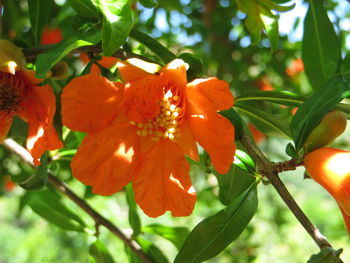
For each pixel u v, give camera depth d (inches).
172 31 14.5
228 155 5.3
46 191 9.4
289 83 14.2
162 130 5.9
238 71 14.4
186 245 5.7
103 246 9.1
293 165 5.6
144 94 5.6
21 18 10.7
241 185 7.4
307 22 8.6
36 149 6.0
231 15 14.0
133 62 5.5
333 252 4.9
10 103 6.3
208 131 5.5
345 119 5.7
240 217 5.8
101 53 6.1
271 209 20.6
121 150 5.8
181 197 5.9
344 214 5.5
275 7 6.7
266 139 13.8
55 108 5.9
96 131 5.6
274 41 6.8
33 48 6.2
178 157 6.0
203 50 14.1
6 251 36.7
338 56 8.4
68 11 10.7
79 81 5.3
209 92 5.2
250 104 7.7
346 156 5.4
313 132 5.7
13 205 37.4
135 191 5.9
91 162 5.7
